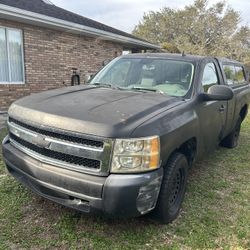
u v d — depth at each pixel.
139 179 2.95
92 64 14.18
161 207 3.40
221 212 4.02
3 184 4.34
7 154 3.67
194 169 5.55
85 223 3.52
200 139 4.23
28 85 11.12
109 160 2.94
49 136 3.16
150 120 3.16
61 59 12.40
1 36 10.02
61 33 12.19
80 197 3.00
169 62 4.66
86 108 3.27
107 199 2.91
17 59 10.67
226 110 5.36
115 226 3.51
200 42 42.94
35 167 3.23
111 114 3.13
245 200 4.43
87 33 12.80
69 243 3.17
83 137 2.98
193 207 4.10
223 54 41.47
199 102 4.16
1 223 3.42
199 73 4.47
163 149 3.18
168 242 3.30
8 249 3.02
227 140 6.86
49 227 3.41
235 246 3.32
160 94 4.06
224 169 5.64
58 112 3.20
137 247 3.19
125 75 4.69
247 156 6.50
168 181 3.38
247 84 7.21
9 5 9.34
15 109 3.61
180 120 3.54
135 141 2.95
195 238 3.39
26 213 3.64
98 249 3.11
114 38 14.18
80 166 3.04
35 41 11.15
